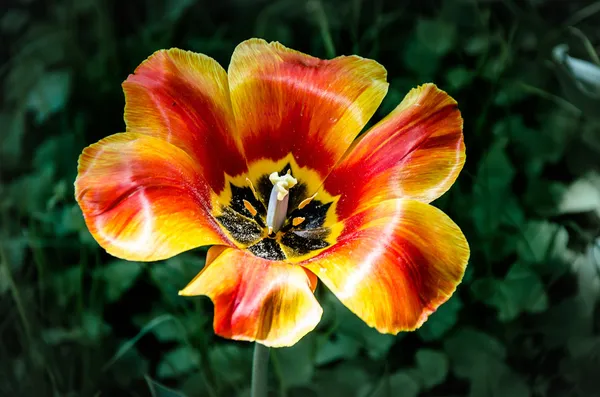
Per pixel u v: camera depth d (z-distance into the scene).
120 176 0.40
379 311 0.39
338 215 0.44
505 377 0.57
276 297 0.39
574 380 0.58
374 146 0.44
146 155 0.41
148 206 0.40
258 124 0.45
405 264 0.40
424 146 0.43
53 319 0.58
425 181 0.43
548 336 0.59
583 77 0.53
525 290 0.59
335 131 0.45
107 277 0.58
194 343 0.57
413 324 0.40
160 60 0.43
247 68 0.45
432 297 0.40
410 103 0.44
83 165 0.40
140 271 0.59
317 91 0.45
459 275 0.40
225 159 0.45
